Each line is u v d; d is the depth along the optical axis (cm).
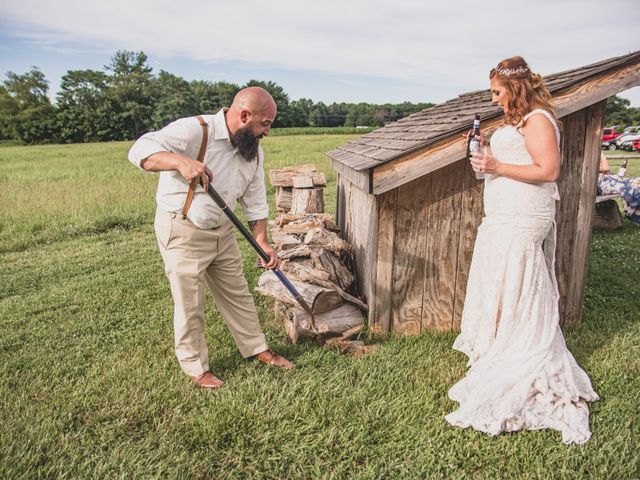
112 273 522
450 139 309
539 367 260
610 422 252
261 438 239
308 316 344
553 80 338
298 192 606
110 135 7788
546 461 224
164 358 321
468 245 348
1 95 7462
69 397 274
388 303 349
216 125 259
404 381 289
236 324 309
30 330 372
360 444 238
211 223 269
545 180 252
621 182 743
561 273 360
